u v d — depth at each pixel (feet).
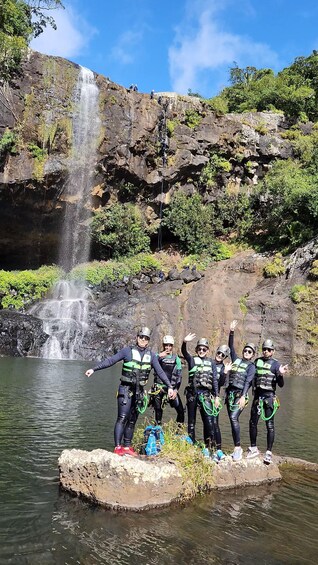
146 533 14.79
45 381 45.11
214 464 19.70
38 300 85.51
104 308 81.15
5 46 77.36
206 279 83.05
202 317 75.97
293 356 67.00
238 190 105.40
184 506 17.22
